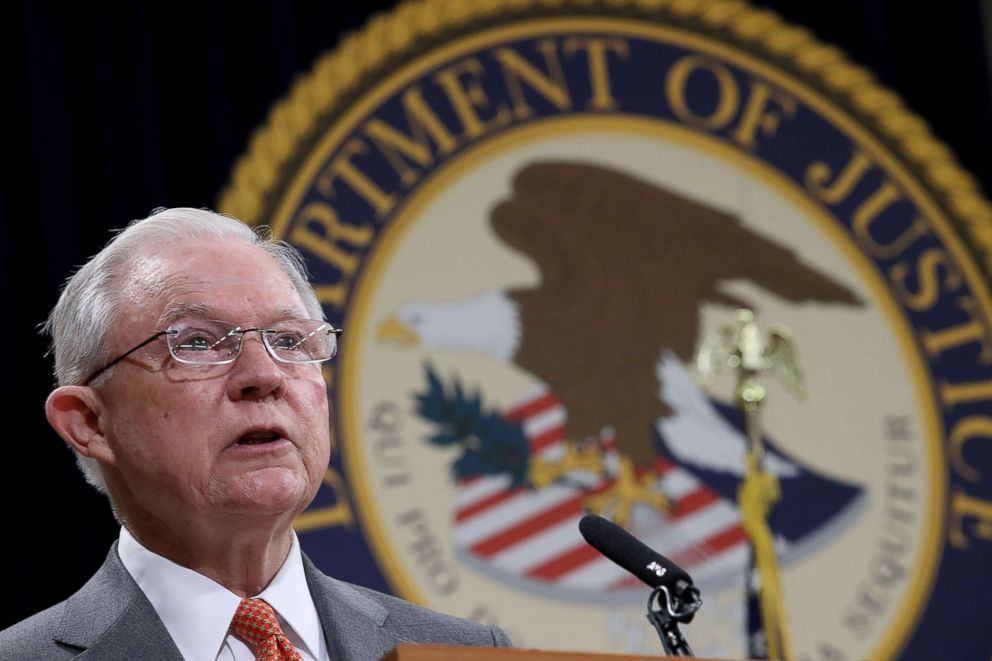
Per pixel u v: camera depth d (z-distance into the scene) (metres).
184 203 6.65
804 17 7.94
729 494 7.13
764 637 6.97
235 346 3.07
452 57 7.30
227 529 3.03
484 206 7.21
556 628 6.76
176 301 3.09
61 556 6.13
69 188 6.46
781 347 7.29
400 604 3.34
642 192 7.46
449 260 7.07
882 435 7.43
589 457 7.02
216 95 6.82
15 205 6.41
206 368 3.04
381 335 6.86
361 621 3.18
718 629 6.95
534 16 7.51
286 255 3.36
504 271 7.15
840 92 7.85
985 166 7.92
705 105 7.67
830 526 7.24
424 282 7.00
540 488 6.91
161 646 2.95
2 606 6.03
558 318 7.17
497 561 6.77
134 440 3.05
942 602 7.23
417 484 6.74
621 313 7.25
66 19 6.67
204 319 3.08
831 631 7.09
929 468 7.42
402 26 7.25
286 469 3.02
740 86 7.74
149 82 6.70
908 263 7.70
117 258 3.20
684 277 7.39
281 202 6.80
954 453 7.48
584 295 7.23
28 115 6.50
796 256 7.58
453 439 6.85
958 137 7.94
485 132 7.29
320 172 6.91
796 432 7.35
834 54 7.90
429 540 6.69
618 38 7.62
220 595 3.06
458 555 6.71
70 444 3.17
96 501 6.23
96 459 3.19
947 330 7.64
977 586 7.29
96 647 2.94
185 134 6.74
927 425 7.48
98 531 6.20
